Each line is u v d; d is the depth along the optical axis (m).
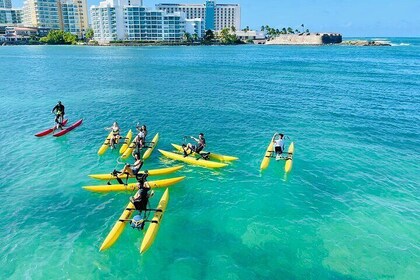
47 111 36.25
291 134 28.56
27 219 15.62
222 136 28.16
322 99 43.47
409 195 18.19
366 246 13.98
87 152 23.94
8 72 72.06
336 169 21.44
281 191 18.55
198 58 119.56
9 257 13.10
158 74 71.62
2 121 32.12
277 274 12.42
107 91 49.22
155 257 13.23
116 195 17.78
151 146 24.34
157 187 18.53
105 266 12.74
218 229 15.09
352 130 29.70
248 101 42.44
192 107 38.78
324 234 14.77
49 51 155.75
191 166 21.59
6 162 22.03
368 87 52.81
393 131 29.36
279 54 142.38
